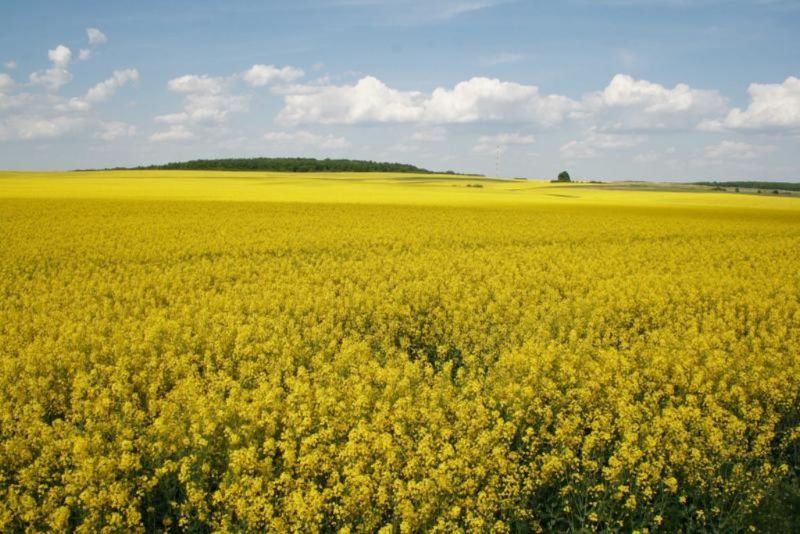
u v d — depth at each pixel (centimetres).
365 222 4019
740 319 1647
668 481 770
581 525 748
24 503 693
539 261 2617
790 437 931
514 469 805
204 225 3631
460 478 774
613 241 3462
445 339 1459
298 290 1911
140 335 1341
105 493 705
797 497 827
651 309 1730
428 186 10075
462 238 3400
